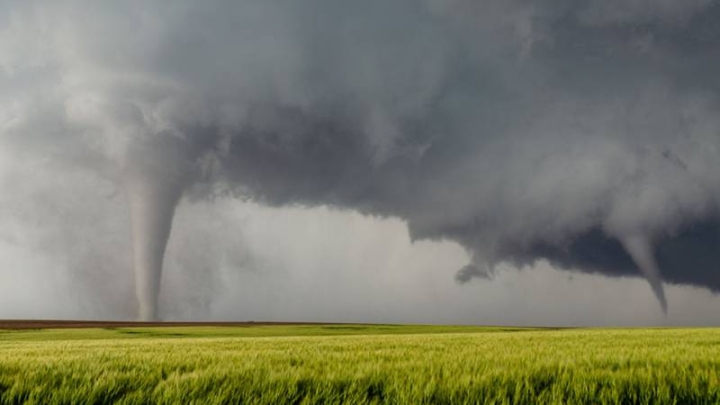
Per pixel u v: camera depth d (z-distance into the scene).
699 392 5.40
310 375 6.36
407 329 75.19
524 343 14.83
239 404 5.10
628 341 15.28
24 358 8.88
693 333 24.83
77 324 95.56
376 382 5.98
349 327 82.38
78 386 5.54
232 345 15.41
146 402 5.03
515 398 5.18
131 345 16.81
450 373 6.48
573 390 5.57
